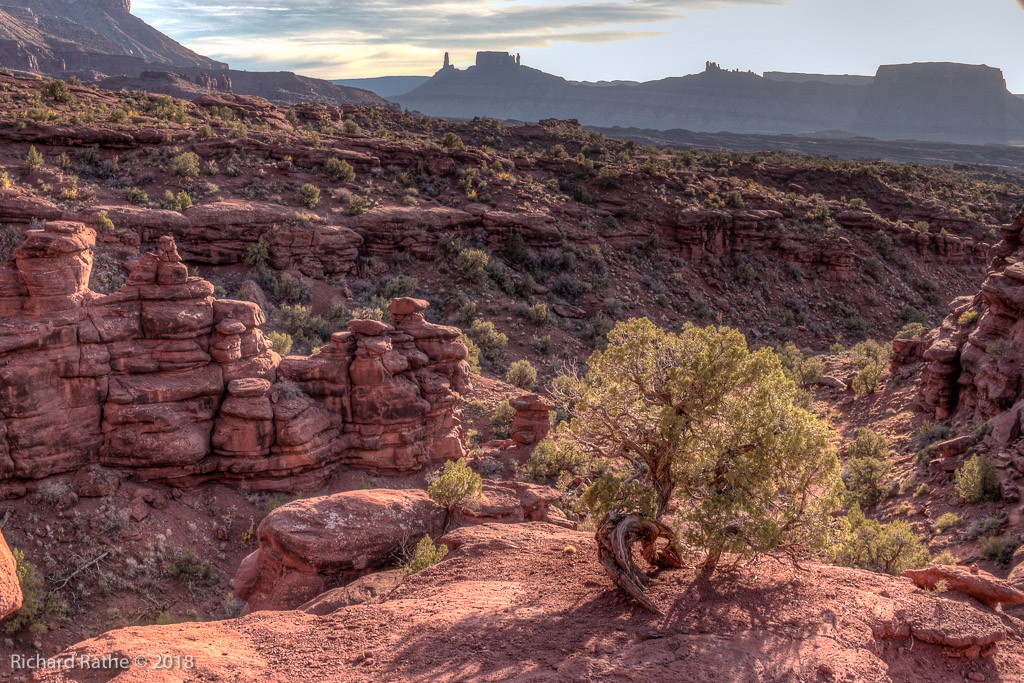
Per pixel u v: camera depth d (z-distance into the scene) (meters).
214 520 26.50
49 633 20.84
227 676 10.35
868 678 9.88
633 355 16.47
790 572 14.60
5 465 23.72
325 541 19.36
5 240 49.75
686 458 15.52
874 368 48.91
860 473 33.38
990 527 24.83
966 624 11.06
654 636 11.61
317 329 52.84
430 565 17.22
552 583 14.89
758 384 15.41
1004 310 36.38
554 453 31.88
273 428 28.12
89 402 25.39
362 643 11.95
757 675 9.93
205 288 28.47
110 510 24.77
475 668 10.76
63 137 64.94
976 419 35.22
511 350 59.25
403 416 30.81
